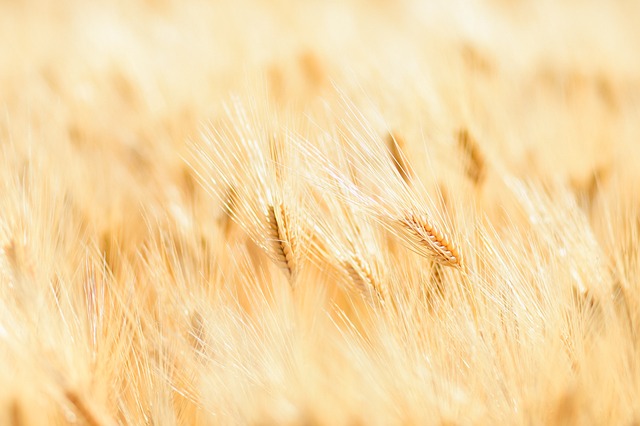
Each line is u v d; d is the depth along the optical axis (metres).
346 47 2.78
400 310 1.69
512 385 1.65
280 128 1.75
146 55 2.66
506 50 2.60
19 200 1.71
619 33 3.16
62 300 1.67
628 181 1.93
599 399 1.63
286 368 1.68
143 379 1.71
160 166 2.02
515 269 1.70
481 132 1.94
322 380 1.70
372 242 1.73
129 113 2.15
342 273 1.75
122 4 3.83
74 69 2.70
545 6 3.53
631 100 2.27
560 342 1.66
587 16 3.48
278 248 1.71
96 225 1.87
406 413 1.65
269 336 1.71
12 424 1.64
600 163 1.96
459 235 1.71
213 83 2.32
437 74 2.03
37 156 1.87
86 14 4.00
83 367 1.64
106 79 2.45
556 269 1.71
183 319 1.73
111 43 2.80
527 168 1.96
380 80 2.05
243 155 1.72
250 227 1.72
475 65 2.19
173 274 1.77
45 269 1.69
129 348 1.71
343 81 2.15
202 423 1.72
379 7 4.17
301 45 2.67
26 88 2.51
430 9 3.07
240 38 2.98
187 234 1.84
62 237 1.75
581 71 2.50
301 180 1.73
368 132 1.71
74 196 1.90
